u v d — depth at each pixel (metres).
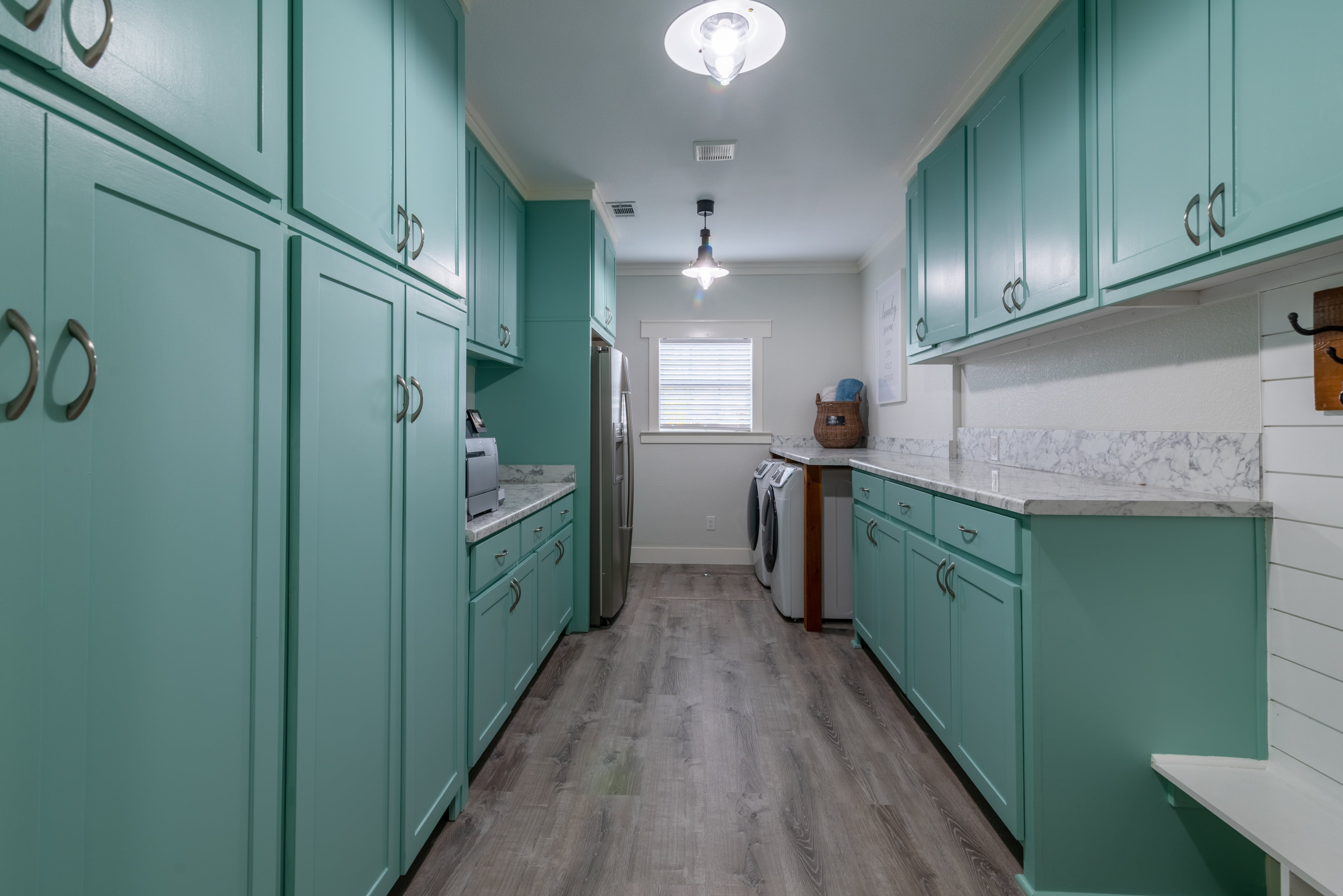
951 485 1.80
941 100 2.35
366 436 1.19
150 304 0.73
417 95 1.40
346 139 1.12
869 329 4.50
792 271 4.77
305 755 1.00
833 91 2.29
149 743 0.74
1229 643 1.39
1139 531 1.39
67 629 0.64
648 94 2.32
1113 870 1.39
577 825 1.66
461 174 1.66
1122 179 1.45
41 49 0.59
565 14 1.87
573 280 3.26
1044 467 2.31
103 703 0.68
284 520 0.96
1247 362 1.45
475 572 1.77
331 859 1.09
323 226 1.07
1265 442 1.39
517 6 1.84
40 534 0.61
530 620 2.40
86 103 0.65
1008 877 1.47
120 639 0.70
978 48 2.03
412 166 1.38
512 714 2.32
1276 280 1.35
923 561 2.06
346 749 1.13
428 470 1.46
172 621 0.77
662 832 1.63
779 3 1.82
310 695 1.02
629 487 3.72
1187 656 1.39
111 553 0.69
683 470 4.87
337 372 1.09
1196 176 1.23
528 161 2.91
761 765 1.96
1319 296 1.25
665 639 3.16
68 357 0.63
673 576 4.48
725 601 3.88
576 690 2.54
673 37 1.99
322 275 1.04
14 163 0.58
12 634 0.59
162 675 0.75
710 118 2.51
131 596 0.71
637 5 1.83
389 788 1.29
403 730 1.35
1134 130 1.40
